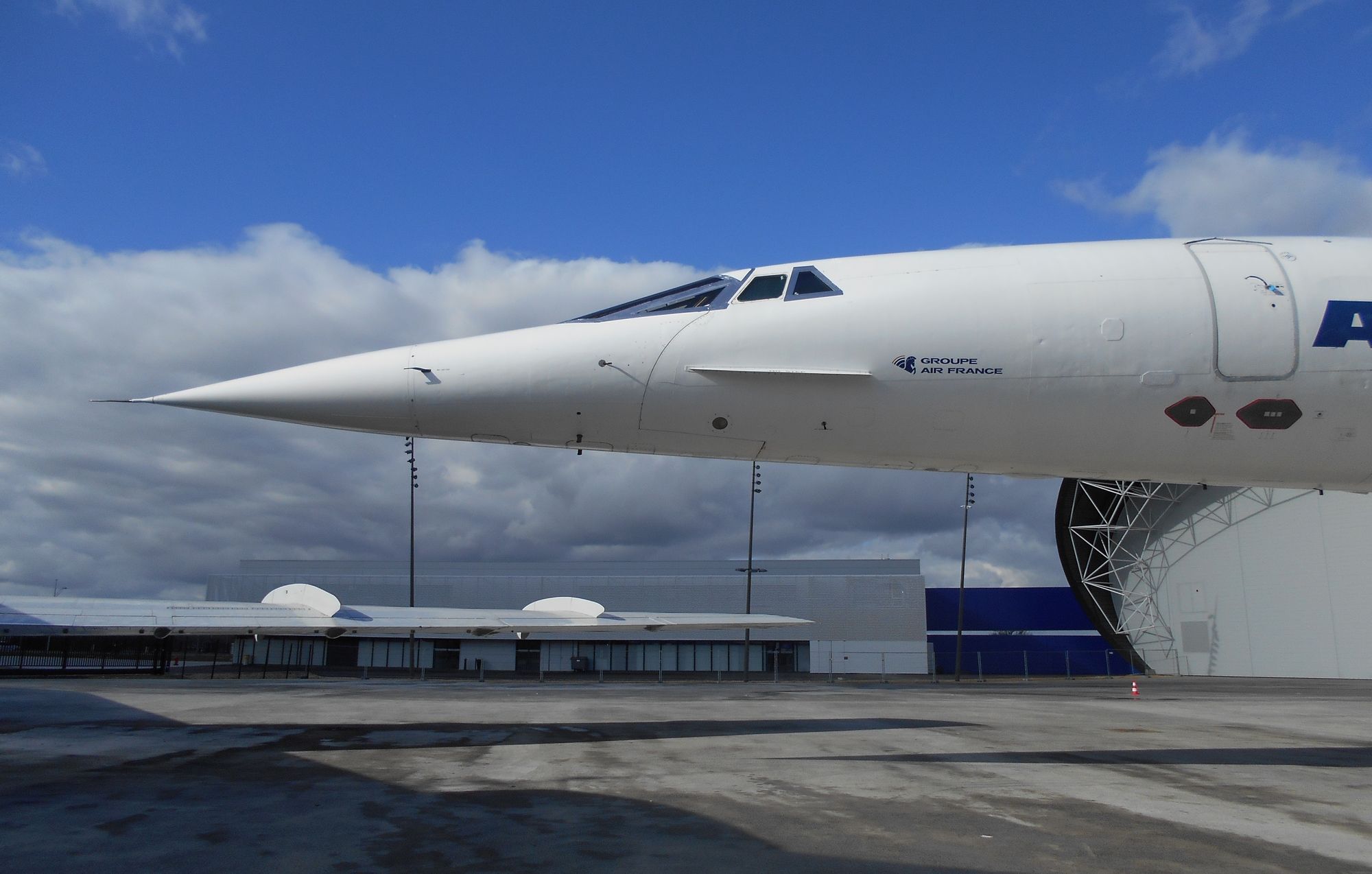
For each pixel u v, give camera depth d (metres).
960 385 9.83
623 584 53.38
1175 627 45.91
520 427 10.58
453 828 6.57
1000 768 9.83
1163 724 15.89
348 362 10.82
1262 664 41.03
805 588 52.03
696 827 6.62
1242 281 9.86
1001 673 56.56
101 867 5.54
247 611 12.35
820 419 10.14
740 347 10.09
